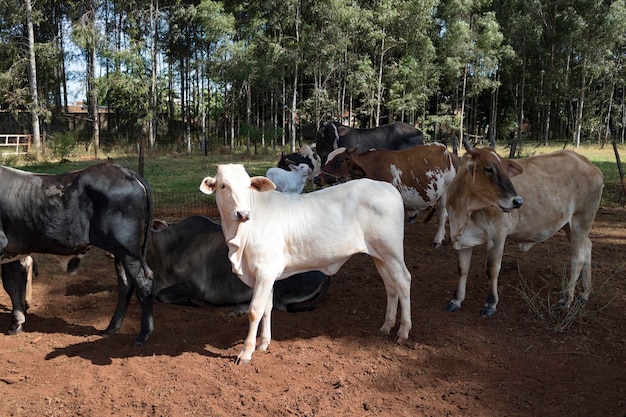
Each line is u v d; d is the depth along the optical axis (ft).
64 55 112.37
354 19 94.02
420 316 18.66
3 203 16.16
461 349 16.21
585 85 139.33
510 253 26.99
